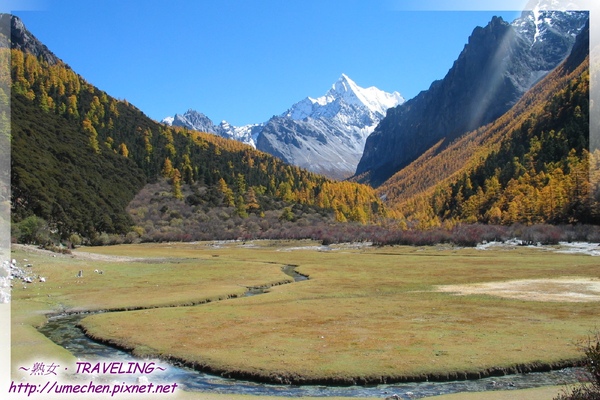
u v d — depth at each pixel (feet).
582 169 496.23
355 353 90.58
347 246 483.51
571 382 76.02
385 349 92.89
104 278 204.85
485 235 484.33
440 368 82.07
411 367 82.69
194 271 242.37
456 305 140.46
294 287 187.01
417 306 140.05
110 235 490.08
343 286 188.96
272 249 460.55
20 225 267.80
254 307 141.38
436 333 104.68
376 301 151.12
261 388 77.05
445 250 417.90
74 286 181.37
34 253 237.66
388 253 394.52
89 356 94.17
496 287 177.58
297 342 99.35
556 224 483.10
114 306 145.07
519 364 83.82
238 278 215.31
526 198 540.52
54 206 384.88
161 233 560.61
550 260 292.81
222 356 90.48
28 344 100.94
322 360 86.89
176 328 113.60
